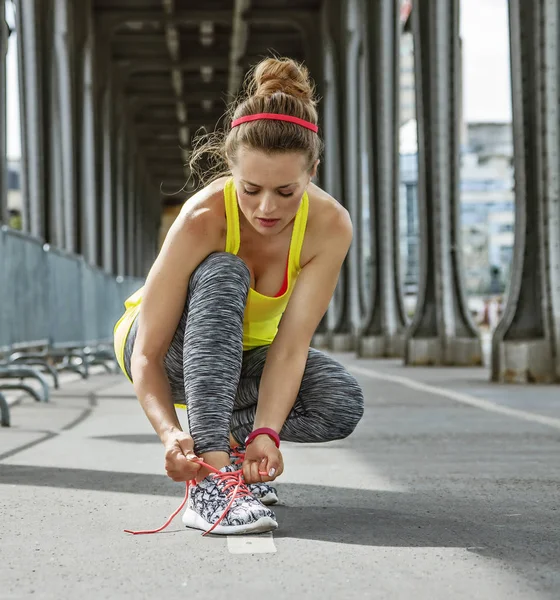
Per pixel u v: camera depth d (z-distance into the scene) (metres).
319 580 2.06
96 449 4.62
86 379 11.52
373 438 5.06
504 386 9.19
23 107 16.66
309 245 2.72
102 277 16.73
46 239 16.86
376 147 17.34
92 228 25.48
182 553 2.33
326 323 22.56
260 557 2.28
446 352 13.58
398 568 2.17
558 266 9.56
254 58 33.78
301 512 2.91
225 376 2.56
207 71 39.50
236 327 2.59
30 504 3.06
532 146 9.70
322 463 4.09
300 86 2.44
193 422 2.56
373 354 17.19
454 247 13.69
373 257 17.39
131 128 42.75
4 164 12.48
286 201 2.43
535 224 9.73
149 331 2.68
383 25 16.92
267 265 2.72
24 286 9.79
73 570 2.17
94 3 28.45
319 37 27.64
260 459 2.57
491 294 46.09
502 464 4.05
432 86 13.65
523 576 2.09
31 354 10.51
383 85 16.95
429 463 4.09
